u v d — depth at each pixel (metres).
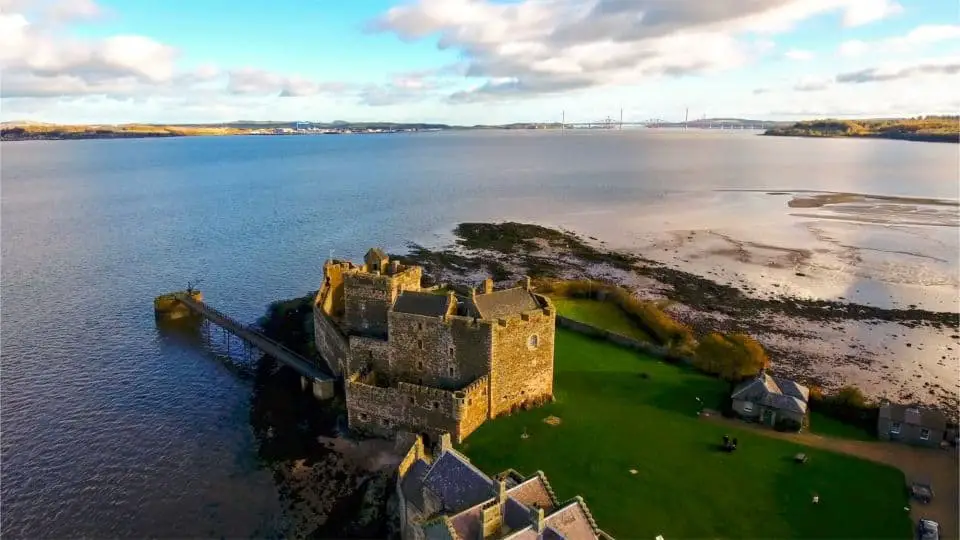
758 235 181.75
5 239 176.88
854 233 182.38
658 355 92.38
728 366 83.88
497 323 71.00
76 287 133.38
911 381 89.38
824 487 60.41
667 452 66.56
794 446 67.94
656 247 168.88
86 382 89.69
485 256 159.25
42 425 78.06
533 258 156.75
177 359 97.62
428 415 69.62
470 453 66.56
